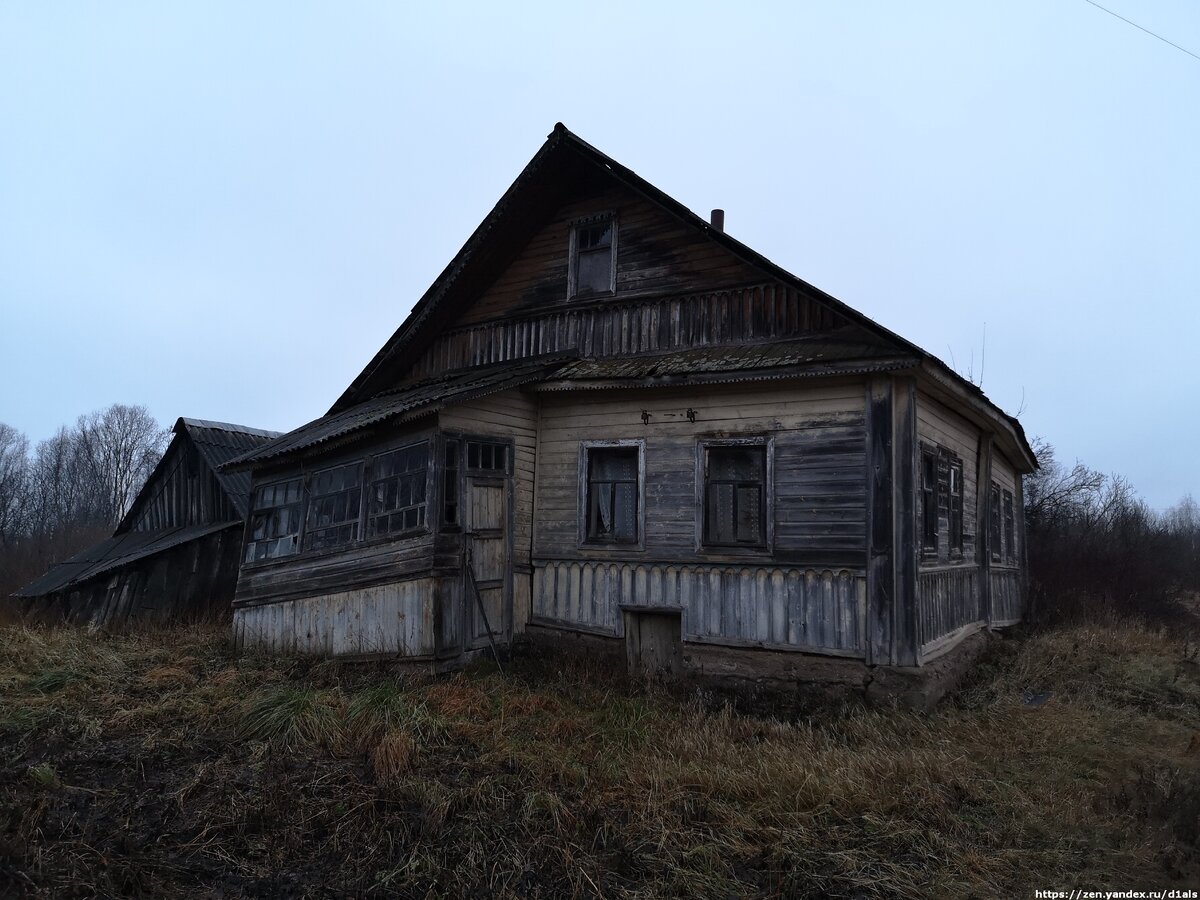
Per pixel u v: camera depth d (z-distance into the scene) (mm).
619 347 11070
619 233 11344
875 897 4488
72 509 56594
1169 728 8000
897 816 5484
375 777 5812
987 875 4742
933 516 9586
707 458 9602
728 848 5031
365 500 10188
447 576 9172
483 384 9859
